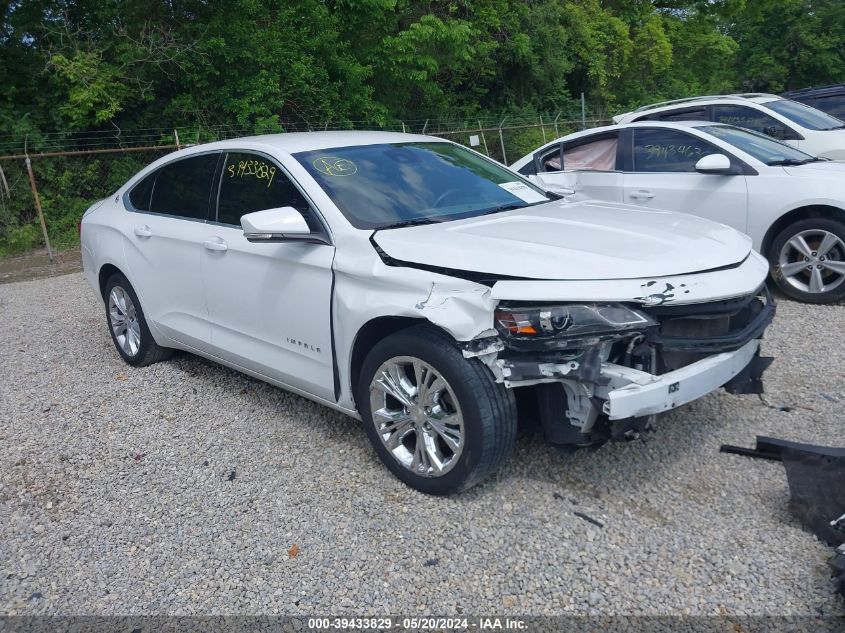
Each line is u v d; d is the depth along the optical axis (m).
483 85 24.78
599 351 3.28
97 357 6.31
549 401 3.53
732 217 7.02
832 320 6.24
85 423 4.92
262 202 4.50
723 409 4.59
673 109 10.06
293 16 16.91
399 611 2.98
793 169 6.86
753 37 39.28
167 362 6.00
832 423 4.36
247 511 3.74
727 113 9.67
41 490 4.08
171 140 15.02
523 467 3.97
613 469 3.91
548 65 25.33
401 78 19.31
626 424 3.39
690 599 2.94
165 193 5.41
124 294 5.83
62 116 14.51
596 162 8.09
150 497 3.94
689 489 3.70
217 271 4.73
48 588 3.26
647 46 30.12
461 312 3.36
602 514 3.52
